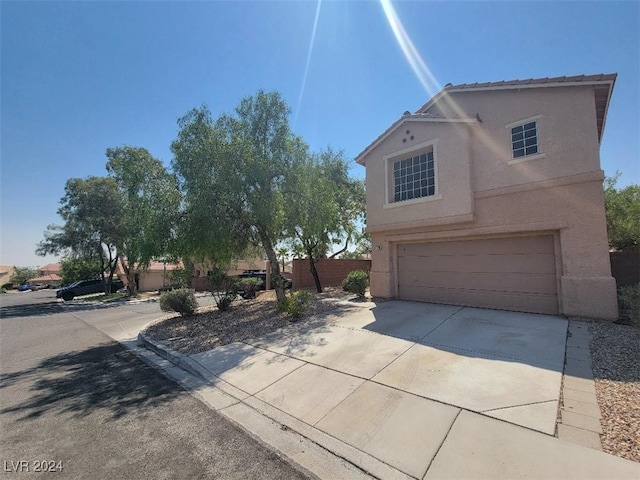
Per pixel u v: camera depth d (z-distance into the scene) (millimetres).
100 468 3490
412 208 11117
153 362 7559
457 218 9844
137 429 4328
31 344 10406
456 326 7727
